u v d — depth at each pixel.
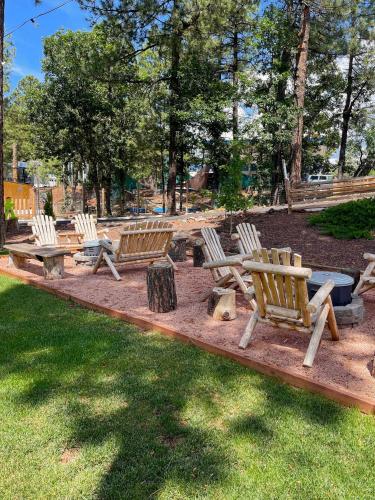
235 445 2.31
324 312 3.38
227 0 14.43
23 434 2.43
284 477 2.07
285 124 16.09
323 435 2.39
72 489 2.01
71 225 14.07
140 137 21.78
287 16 16.97
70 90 20.30
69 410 2.67
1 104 9.20
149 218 14.96
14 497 1.97
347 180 11.59
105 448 2.30
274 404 2.72
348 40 17.42
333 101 23.61
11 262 7.31
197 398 2.81
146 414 2.63
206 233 5.21
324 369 3.16
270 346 3.64
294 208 11.90
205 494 1.97
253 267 3.27
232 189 9.77
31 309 4.88
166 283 4.60
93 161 23.61
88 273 6.77
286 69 17.55
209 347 3.57
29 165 32.97
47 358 3.48
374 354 3.21
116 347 3.69
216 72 18.11
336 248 7.97
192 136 18.36
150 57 21.55
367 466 2.14
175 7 14.73
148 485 2.02
